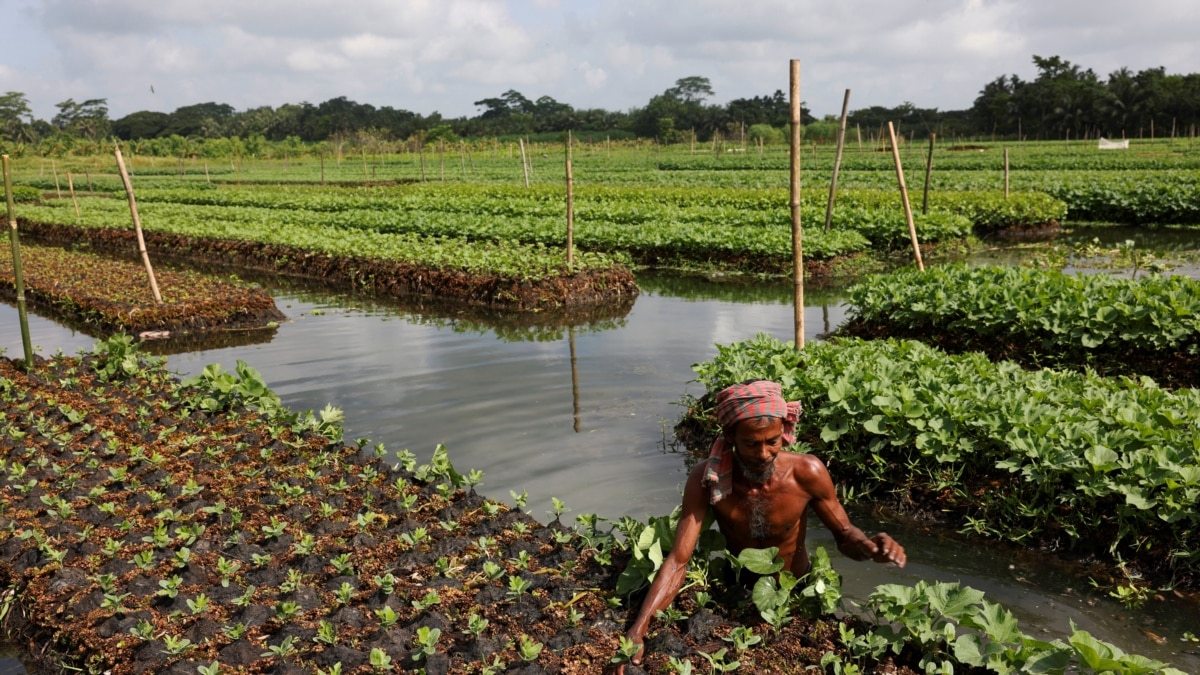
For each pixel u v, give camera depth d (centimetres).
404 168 7350
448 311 1578
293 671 430
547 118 12075
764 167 5734
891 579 570
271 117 13438
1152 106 8406
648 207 2723
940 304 1106
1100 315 983
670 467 768
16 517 639
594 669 424
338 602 498
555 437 850
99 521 637
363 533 594
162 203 4066
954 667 425
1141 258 1839
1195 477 564
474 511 626
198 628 476
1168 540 574
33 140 11831
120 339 1116
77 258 2239
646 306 1573
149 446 792
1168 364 958
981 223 2381
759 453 429
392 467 725
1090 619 523
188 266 2302
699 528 458
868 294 1209
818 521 668
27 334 1071
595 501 697
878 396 723
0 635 530
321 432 809
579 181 4934
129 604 511
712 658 418
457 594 507
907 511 678
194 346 1352
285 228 2398
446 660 430
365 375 1110
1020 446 630
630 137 11362
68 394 964
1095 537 597
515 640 455
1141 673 367
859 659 433
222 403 902
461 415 926
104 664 462
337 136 9650
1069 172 3750
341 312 1602
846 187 3575
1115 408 681
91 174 7431
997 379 783
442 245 2038
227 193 4262
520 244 2189
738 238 1909
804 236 1873
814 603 469
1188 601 539
